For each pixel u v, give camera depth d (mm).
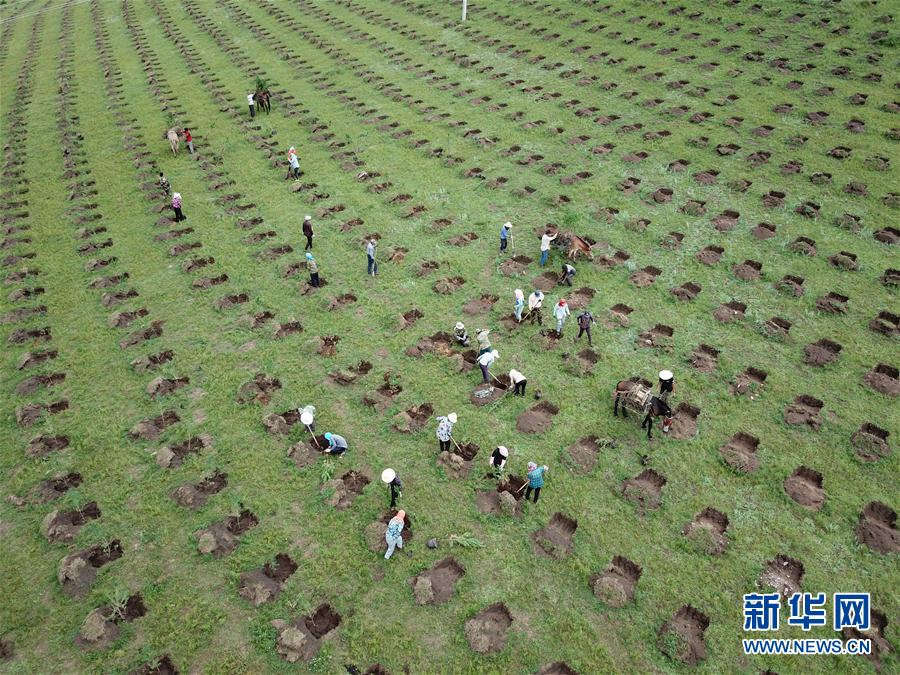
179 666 12516
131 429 18250
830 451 16375
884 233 24172
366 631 12961
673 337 20609
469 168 31969
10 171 35719
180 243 27688
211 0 70688
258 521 15406
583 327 19797
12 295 24750
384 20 57500
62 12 73750
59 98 47062
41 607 13773
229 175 33500
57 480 16766
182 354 21203
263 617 13312
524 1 55719
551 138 34250
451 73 44531
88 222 30156
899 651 12258
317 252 26422
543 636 12781
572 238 24203
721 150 30672
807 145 30391
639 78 39500
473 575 13969
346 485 16234
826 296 21688
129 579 14219
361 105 40906
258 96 40594
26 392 20031
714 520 14961
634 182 29469
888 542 14062
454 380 19406
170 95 45656
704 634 12680
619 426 17484
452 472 16297
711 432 17172
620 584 13555
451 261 25141
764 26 42500
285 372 20172
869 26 39469
